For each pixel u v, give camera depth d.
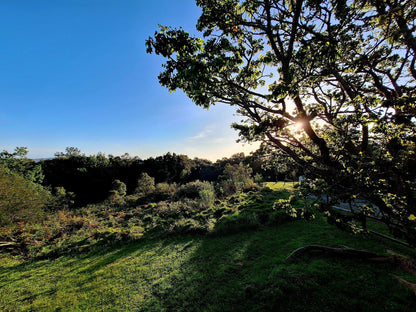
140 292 5.46
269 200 13.38
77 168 34.41
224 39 2.93
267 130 3.22
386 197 2.35
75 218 14.91
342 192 2.32
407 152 2.16
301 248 6.12
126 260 7.73
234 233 9.09
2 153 23.58
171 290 5.34
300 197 2.78
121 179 38.66
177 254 7.63
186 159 50.53
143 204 19.14
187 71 2.38
